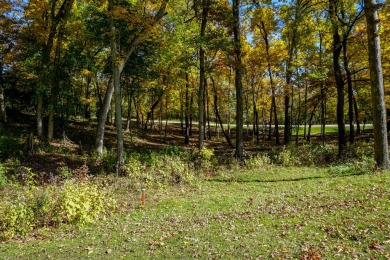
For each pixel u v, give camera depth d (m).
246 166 16.17
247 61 24.33
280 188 11.03
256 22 23.19
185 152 18.52
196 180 13.28
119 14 14.20
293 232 6.50
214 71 18.70
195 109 32.53
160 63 22.64
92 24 18.72
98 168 15.28
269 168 15.43
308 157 16.92
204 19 18.09
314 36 23.80
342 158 15.77
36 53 17.98
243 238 6.43
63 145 19.48
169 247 6.25
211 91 30.53
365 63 21.86
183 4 21.30
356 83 22.14
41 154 16.58
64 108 20.73
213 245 6.18
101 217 8.59
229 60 17.77
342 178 11.16
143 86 24.94
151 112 32.59
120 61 15.21
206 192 11.27
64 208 7.90
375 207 7.35
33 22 19.20
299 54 24.72
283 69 24.98
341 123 17.09
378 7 11.41
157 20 16.48
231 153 21.70
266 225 7.14
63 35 20.22
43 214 8.01
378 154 11.68
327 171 13.26
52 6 19.38
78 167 15.12
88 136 23.67
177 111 35.41
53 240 6.94
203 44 16.72
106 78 29.09
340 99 17.22
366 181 9.98
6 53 19.91
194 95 30.59
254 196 10.16
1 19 18.70
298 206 8.45
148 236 7.00
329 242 5.82
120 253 6.07
